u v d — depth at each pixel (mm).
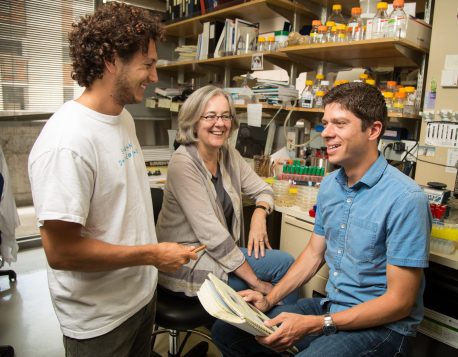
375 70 2297
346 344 1095
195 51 3207
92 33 896
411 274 1063
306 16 2545
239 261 1480
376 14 1870
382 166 1160
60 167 875
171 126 3934
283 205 1903
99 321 1045
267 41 2525
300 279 1419
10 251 2379
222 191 1693
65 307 1037
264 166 2436
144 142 3801
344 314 1104
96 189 971
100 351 1071
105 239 1023
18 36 3307
